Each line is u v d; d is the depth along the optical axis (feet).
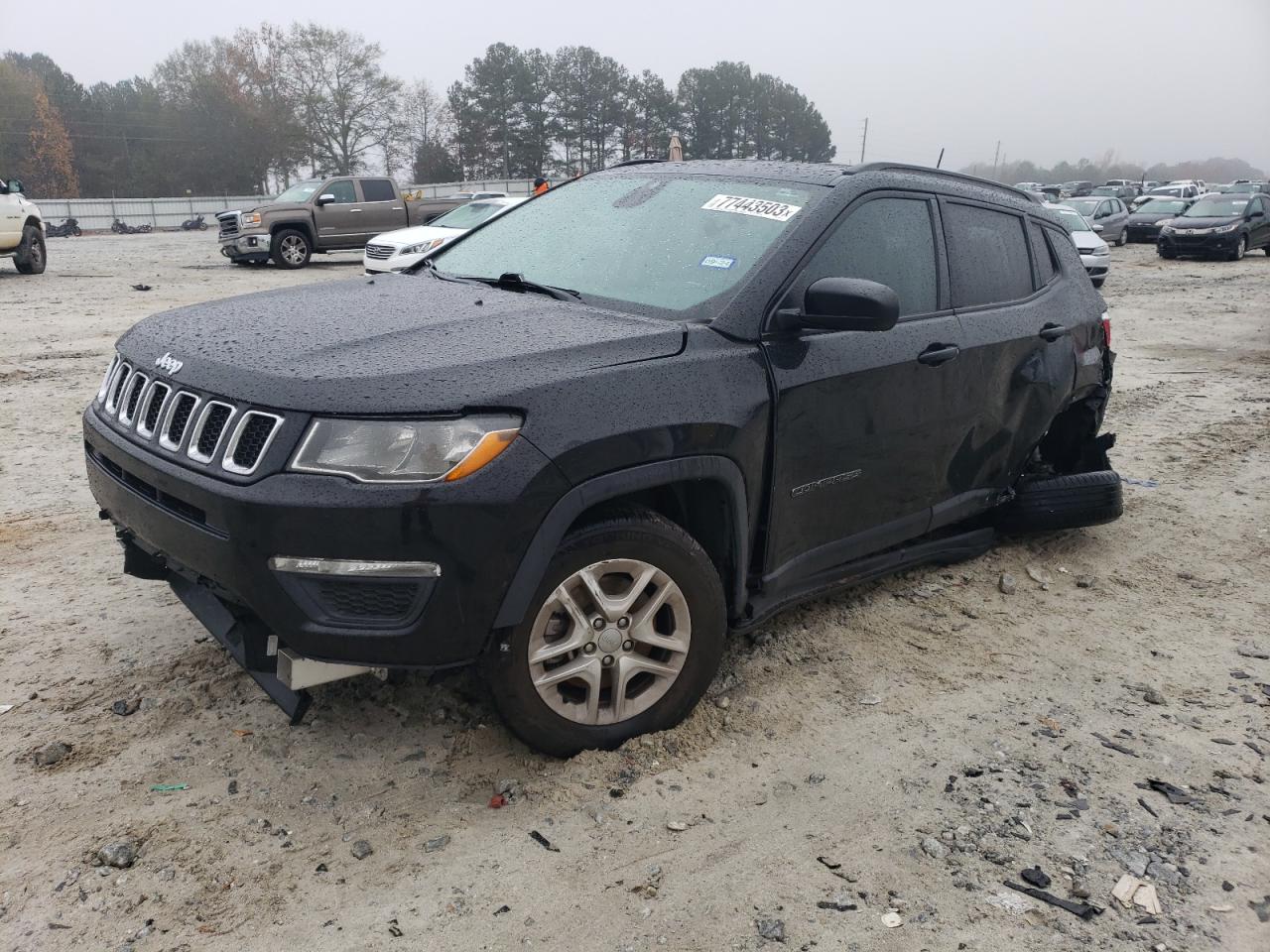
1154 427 25.66
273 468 8.46
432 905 8.18
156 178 281.74
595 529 9.51
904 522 13.16
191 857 8.63
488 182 222.89
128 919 7.91
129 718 10.68
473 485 8.54
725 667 12.16
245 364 9.18
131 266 75.77
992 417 13.94
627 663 10.07
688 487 10.66
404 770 9.91
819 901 8.36
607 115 325.42
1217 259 84.33
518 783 9.75
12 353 32.53
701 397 9.95
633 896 8.36
